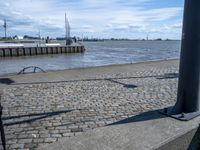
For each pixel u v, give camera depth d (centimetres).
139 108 528
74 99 607
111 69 1140
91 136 339
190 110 405
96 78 903
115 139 327
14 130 409
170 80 867
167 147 324
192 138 360
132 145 310
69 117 474
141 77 929
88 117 472
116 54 5966
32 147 349
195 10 366
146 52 6825
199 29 374
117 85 778
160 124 371
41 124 438
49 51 5450
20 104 562
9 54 4828
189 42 381
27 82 816
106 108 530
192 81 394
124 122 384
